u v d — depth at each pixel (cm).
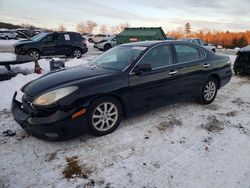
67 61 1152
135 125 423
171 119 452
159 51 451
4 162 318
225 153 340
